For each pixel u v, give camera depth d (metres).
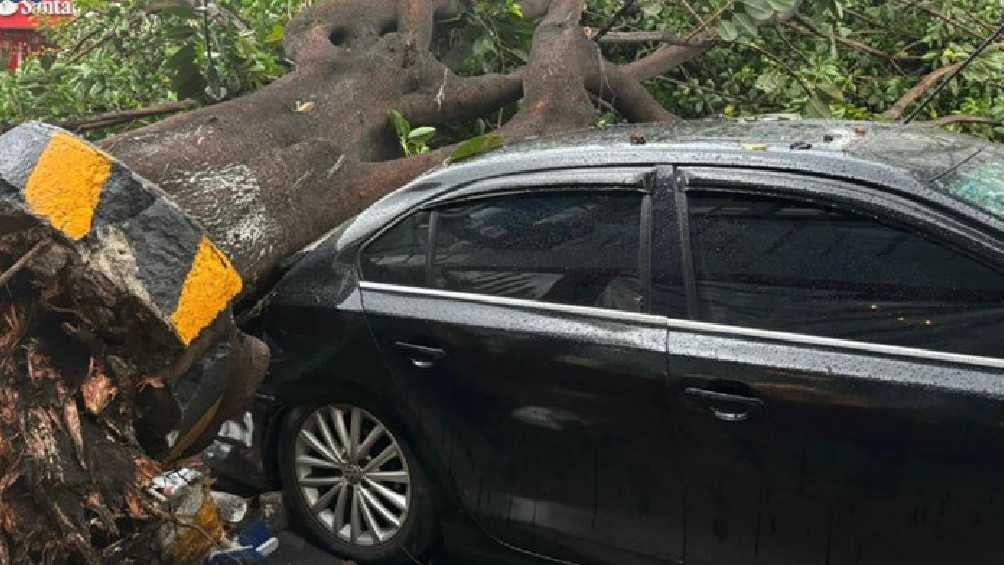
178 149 3.74
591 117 5.34
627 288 2.70
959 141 2.92
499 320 2.86
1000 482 2.18
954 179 2.49
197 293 2.56
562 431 2.76
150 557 2.74
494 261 2.94
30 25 9.32
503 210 2.96
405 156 5.07
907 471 2.28
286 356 3.26
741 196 2.59
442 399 2.96
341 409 3.24
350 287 3.17
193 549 2.89
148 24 6.11
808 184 2.51
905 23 6.75
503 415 2.86
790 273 2.50
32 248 2.32
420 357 2.99
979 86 6.32
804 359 2.41
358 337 3.10
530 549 2.90
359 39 5.44
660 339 2.60
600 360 2.67
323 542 3.35
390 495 3.19
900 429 2.28
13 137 2.36
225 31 5.55
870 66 6.77
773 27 6.43
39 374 2.43
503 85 5.50
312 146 4.26
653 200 2.71
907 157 2.61
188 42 5.50
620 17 6.40
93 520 2.52
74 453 2.42
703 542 2.58
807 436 2.39
